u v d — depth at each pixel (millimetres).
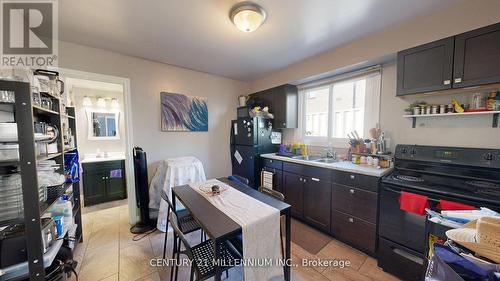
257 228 1206
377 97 2301
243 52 2498
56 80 1663
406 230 1556
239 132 3402
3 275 1031
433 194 1412
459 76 1509
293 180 2654
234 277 1630
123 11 1615
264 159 3160
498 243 737
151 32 1974
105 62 2395
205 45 2285
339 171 2104
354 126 2588
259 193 1729
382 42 1999
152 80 2787
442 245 868
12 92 1002
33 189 1062
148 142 2787
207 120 3389
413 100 2018
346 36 2098
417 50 1731
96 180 3260
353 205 1984
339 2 1539
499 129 1550
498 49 1351
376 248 1822
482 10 1454
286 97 3150
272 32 1998
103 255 1918
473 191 1354
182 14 1674
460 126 1731
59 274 1359
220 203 1480
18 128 1015
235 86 3754
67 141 1917
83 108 3568
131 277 1626
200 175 2676
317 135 3082
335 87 2793
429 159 1773
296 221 2629
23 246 1066
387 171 1909
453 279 703
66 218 1650
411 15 1716
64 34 1980
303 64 2824
